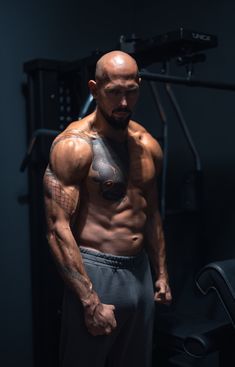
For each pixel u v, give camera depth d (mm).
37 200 2570
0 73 2555
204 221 2756
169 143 2922
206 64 2676
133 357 1801
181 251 2805
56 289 2553
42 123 2479
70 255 1599
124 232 1703
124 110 1616
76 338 1676
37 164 2549
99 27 2922
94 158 1670
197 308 2734
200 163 2740
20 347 2668
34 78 2516
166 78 2020
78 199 1654
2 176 2584
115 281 1686
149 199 1834
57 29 2746
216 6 2600
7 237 2613
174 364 2752
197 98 2752
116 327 1710
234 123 2570
